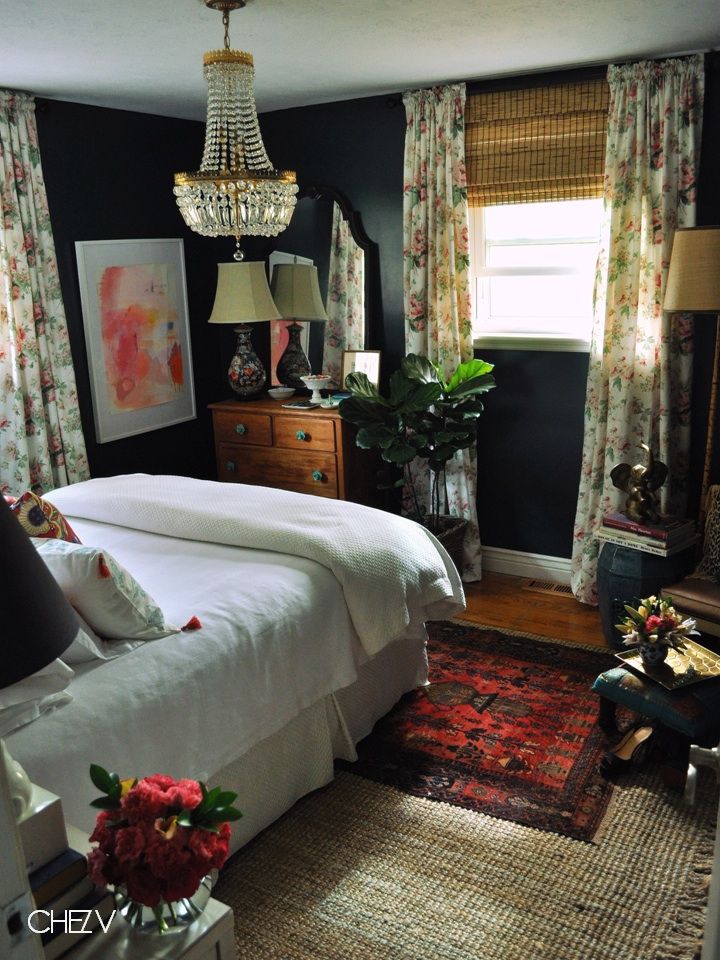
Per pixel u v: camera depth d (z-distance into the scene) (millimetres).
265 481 4484
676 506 3762
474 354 4234
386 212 4301
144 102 4035
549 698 3123
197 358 4887
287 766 2479
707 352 3584
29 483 3830
